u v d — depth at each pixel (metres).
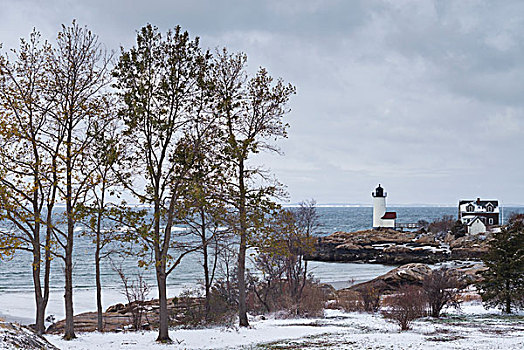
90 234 23.69
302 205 35.41
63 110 21.58
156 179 21.31
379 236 109.44
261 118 26.00
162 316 21.05
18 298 49.94
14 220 19.44
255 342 20.94
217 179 22.34
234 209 23.03
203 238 29.20
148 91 21.23
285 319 31.69
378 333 24.20
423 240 102.19
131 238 20.00
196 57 21.89
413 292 36.72
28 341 8.88
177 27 21.72
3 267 76.69
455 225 109.56
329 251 96.81
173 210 21.39
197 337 21.95
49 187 21.42
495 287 35.97
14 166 20.45
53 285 59.53
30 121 21.33
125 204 20.27
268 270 35.62
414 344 19.61
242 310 26.55
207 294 30.67
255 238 22.66
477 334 23.64
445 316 34.03
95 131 22.20
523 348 18.30
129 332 24.53
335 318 32.56
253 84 25.98
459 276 50.28
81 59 22.03
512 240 36.16
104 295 51.59
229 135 24.03
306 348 18.77
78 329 29.77
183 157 21.31
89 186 20.77
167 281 60.62
